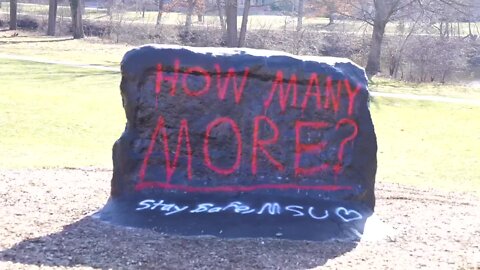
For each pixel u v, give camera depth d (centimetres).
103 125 1914
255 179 830
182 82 821
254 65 825
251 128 832
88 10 7031
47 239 713
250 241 733
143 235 738
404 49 4081
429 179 1362
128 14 6325
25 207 850
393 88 3030
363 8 4350
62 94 2441
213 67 822
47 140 1680
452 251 738
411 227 838
